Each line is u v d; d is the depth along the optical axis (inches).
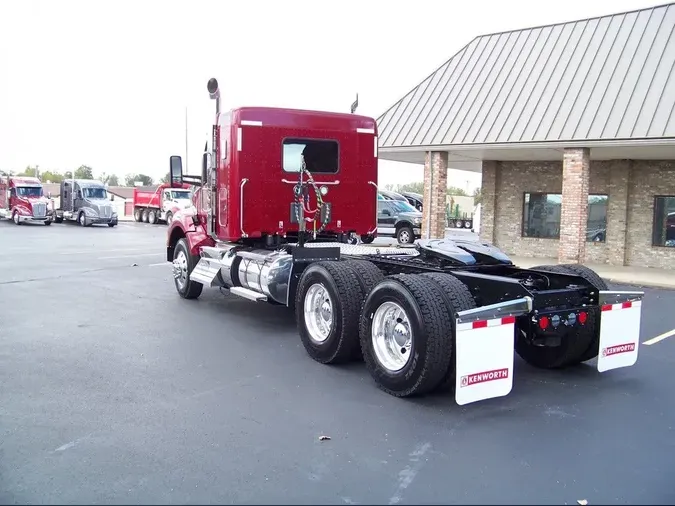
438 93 767.1
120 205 2436.0
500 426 209.2
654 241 719.1
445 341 223.3
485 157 791.1
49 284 515.2
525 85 700.0
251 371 268.7
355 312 269.1
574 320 247.8
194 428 201.3
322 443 191.2
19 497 153.9
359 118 378.0
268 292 333.7
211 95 370.3
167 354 294.0
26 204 1498.5
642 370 283.3
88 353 293.0
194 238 426.6
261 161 350.3
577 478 170.6
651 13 684.1
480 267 287.3
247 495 157.0
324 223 351.9
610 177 739.4
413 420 212.8
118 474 167.5
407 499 156.6
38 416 209.8
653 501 157.8
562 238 624.1
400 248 349.7
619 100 611.5
